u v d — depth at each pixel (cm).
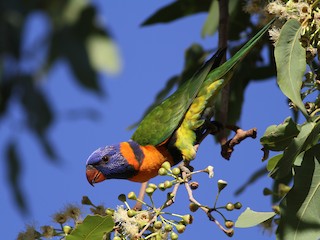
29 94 449
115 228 716
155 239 709
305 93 728
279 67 696
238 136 884
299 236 691
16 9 461
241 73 984
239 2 959
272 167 745
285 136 718
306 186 704
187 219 706
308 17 710
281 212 701
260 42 959
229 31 977
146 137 969
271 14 766
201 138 946
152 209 720
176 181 733
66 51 457
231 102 985
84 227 702
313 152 712
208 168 737
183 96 961
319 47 710
